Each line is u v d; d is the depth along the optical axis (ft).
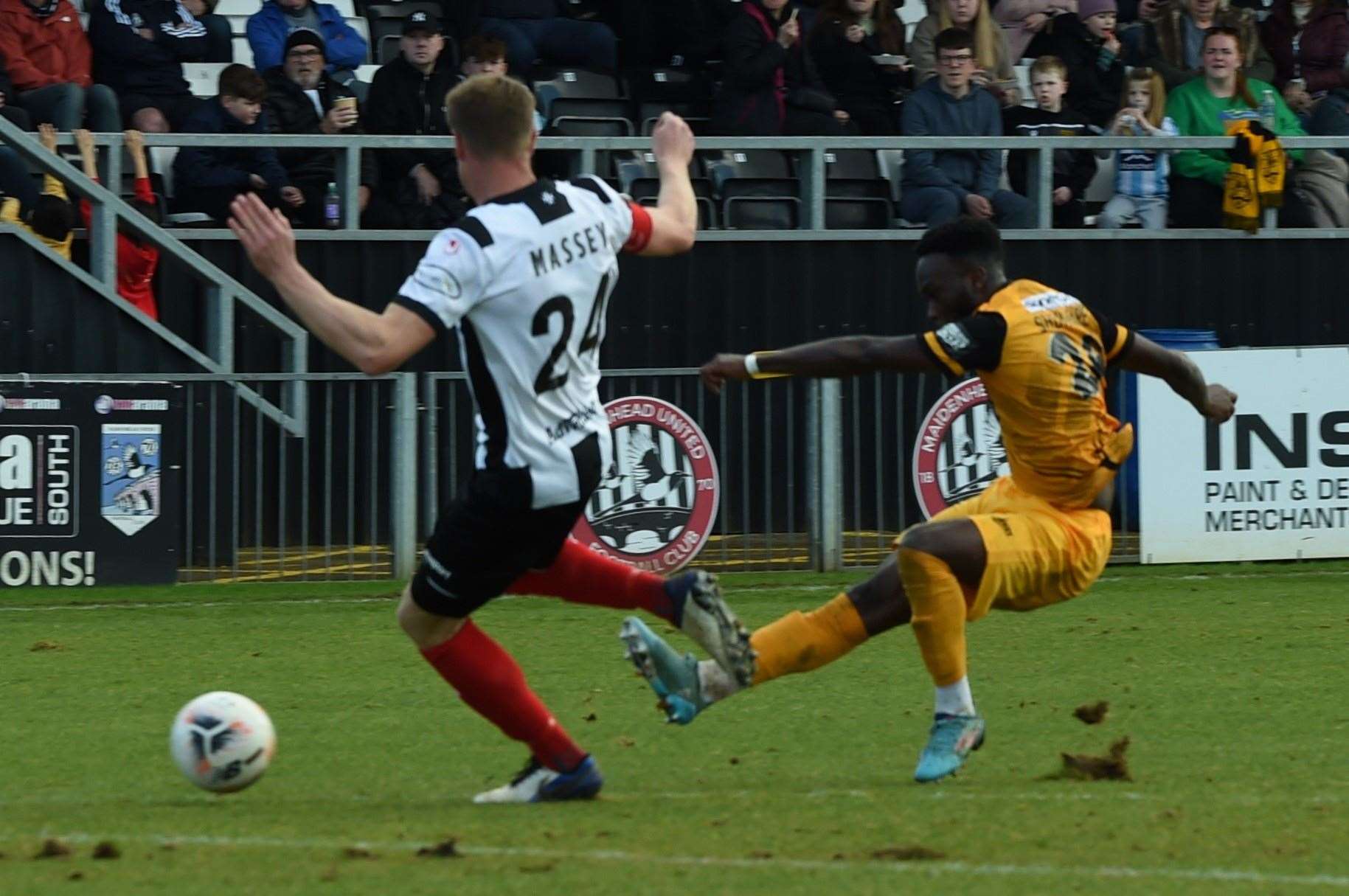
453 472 111.65
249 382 106.32
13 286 111.14
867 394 114.01
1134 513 113.70
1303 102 147.13
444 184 124.36
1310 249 134.31
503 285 48.62
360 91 138.72
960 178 130.72
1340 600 102.06
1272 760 61.11
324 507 108.68
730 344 126.93
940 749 56.85
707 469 109.09
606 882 42.29
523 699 52.65
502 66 127.13
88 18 134.00
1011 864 44.62
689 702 53.88
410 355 48.06
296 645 89.20
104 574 104.27
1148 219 133.28
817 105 135.13
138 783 58.59
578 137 124.57
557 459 49.75
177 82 128.57
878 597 56.85
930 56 140.26
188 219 120.88
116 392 103.50
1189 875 43.68
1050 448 57.16
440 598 51.03
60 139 116.78
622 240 51.83
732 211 128.26
